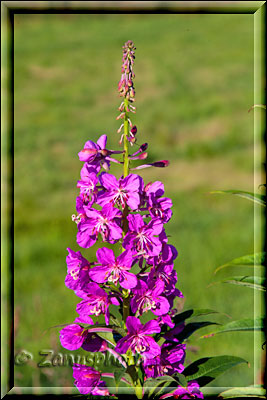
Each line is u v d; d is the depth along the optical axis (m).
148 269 3.44
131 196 3.29
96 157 3.36
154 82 40.59
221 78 40.75
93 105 34.91
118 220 3.34
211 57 48.34
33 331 6.73
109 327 3.21
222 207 14.34
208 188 17.39
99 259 3.27
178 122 29.08
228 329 3.32
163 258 3.36
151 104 33.84
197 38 56.19
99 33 63.69
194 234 11.80
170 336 3.44
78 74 45.84
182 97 34.78
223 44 52.84
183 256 10.12
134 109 3.30
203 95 35.31
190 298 8.23
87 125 29.03
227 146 23.92
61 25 66.50
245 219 12.94
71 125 29.33
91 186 3.34
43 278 9.52
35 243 11.34
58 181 18.75
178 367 3.42
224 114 30.20
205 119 29.55
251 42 52.47
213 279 8.91
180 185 17.92
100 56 52.84
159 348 3.25
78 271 3.39
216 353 6.63
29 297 8.55
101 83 42.25
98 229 3.29
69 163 21.88
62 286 9.25
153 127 28.12
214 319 7.48
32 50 54.38
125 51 3.28
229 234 11.53
